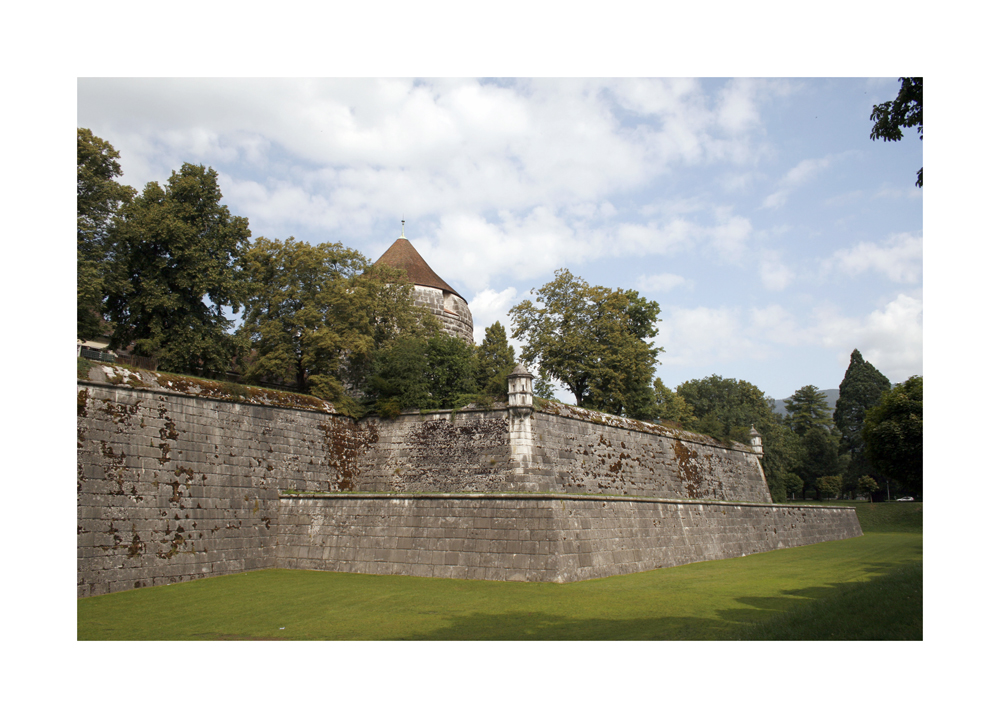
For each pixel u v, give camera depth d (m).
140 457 23.33
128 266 29.84
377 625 16.16
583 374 45.84
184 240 30.12
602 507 25.30
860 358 76.19
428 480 32.69
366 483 33.97
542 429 32.44
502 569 23.25
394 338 37.94
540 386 46.72
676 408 59.66
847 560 30.23
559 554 22.61
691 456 44.19
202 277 30.89
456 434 32.81
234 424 27.52
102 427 22.27
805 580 23.03
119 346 31.08
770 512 38.28
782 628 14.63
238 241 34.09
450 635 14.98
